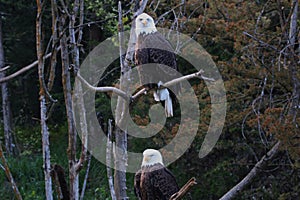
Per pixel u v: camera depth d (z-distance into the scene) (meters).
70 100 5.38
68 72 5.37
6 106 23.80
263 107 13.03
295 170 14.76
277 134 11.12
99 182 18.97
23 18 23.77
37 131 25.30
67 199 6.05
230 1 13.39
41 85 5.31
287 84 11.73
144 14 10.55
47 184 5.51
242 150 15.61
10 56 24.48
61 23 5.38
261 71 11.95
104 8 13.59
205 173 16.52
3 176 20.31
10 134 23.73
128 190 18.17
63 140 23.31
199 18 12.91
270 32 12.52
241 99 13.12
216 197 16.78
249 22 12.54
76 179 5.55
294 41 11.65
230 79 13.05
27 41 24.22
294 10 11.41
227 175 16.41
